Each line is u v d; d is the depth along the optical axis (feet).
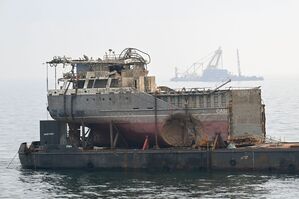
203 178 597.11
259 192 536.83
